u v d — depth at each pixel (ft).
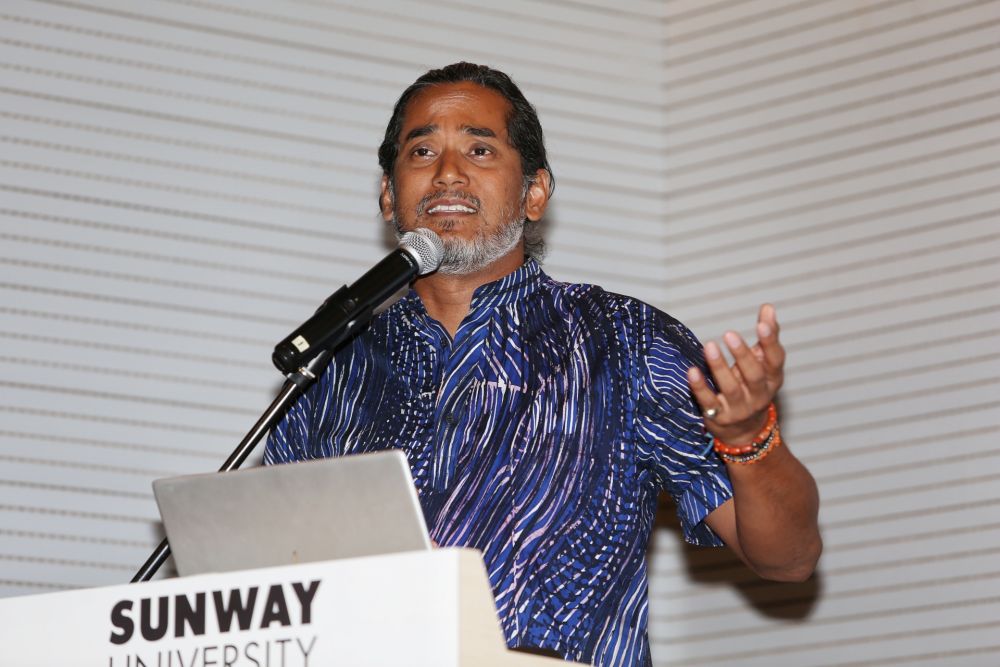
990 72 17.39
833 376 17.62
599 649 8.92
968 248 17.02
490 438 9.65
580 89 19.89
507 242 10.40
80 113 17.46
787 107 19.08
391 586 6.04
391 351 10.37
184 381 17.24
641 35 20.33
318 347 8.59
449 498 9.43
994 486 16.25
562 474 9.46
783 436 17.70
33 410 16.69
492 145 10.65
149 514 16.87
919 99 17.84
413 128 10.74
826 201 18.37
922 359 17.04
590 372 9.87
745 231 19.06
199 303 17.47
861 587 16.90
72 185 17.29
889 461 16.98
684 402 9.68
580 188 19.60
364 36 18.85
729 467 8.55
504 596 8.97
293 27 18.54
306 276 17.94
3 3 17.42
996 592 16.01
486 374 9.95
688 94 20.03
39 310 16.90
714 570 18.29
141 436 16.98
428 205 10.33
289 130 18.25
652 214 19.83
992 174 17.06
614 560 9.23
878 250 17.72
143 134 17.66
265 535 6.82
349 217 18.26
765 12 19.61
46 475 16.60
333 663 6.07
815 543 9.20
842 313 17.80
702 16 20.12
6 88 17.25
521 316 10.25
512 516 9.29
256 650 6.25
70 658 6.59
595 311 10.19
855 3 18.76
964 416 16.60
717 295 19.10
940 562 16.43
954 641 16.17
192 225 17.63
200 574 6.66
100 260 17.22
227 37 18.22
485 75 11.07
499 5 19.70
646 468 9.84
